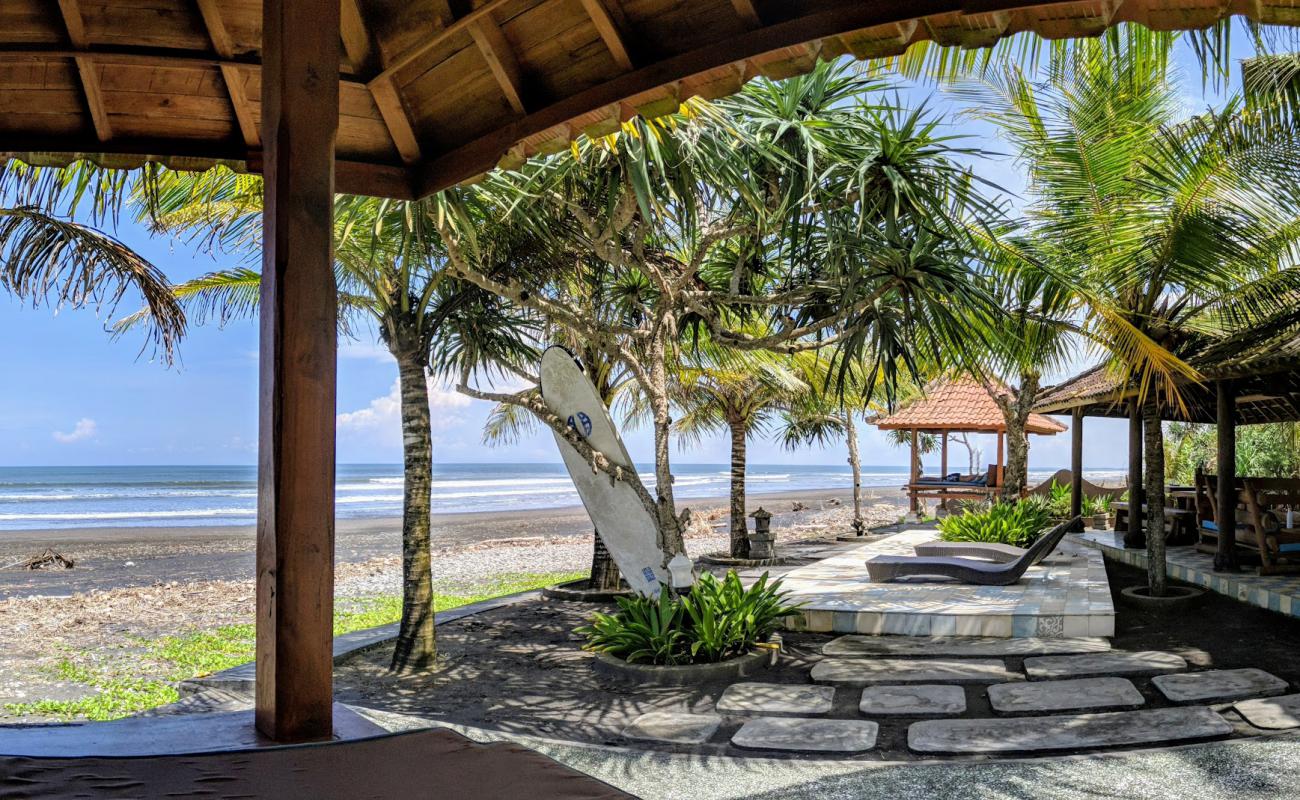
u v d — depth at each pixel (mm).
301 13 2877
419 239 6973
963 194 7727
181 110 3836
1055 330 10234
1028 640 7934
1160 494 9242
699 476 124375
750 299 8766
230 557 22516
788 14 3033
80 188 6344
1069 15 2740
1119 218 8742
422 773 2430
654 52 3346
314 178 2900
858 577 11055
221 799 2215
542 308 7832
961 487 23875
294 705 2805
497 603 11375
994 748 5270
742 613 7727
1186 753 5012
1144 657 7102
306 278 2873
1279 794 4398
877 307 8242
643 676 7375
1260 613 8516
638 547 8469
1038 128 8969
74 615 12523
